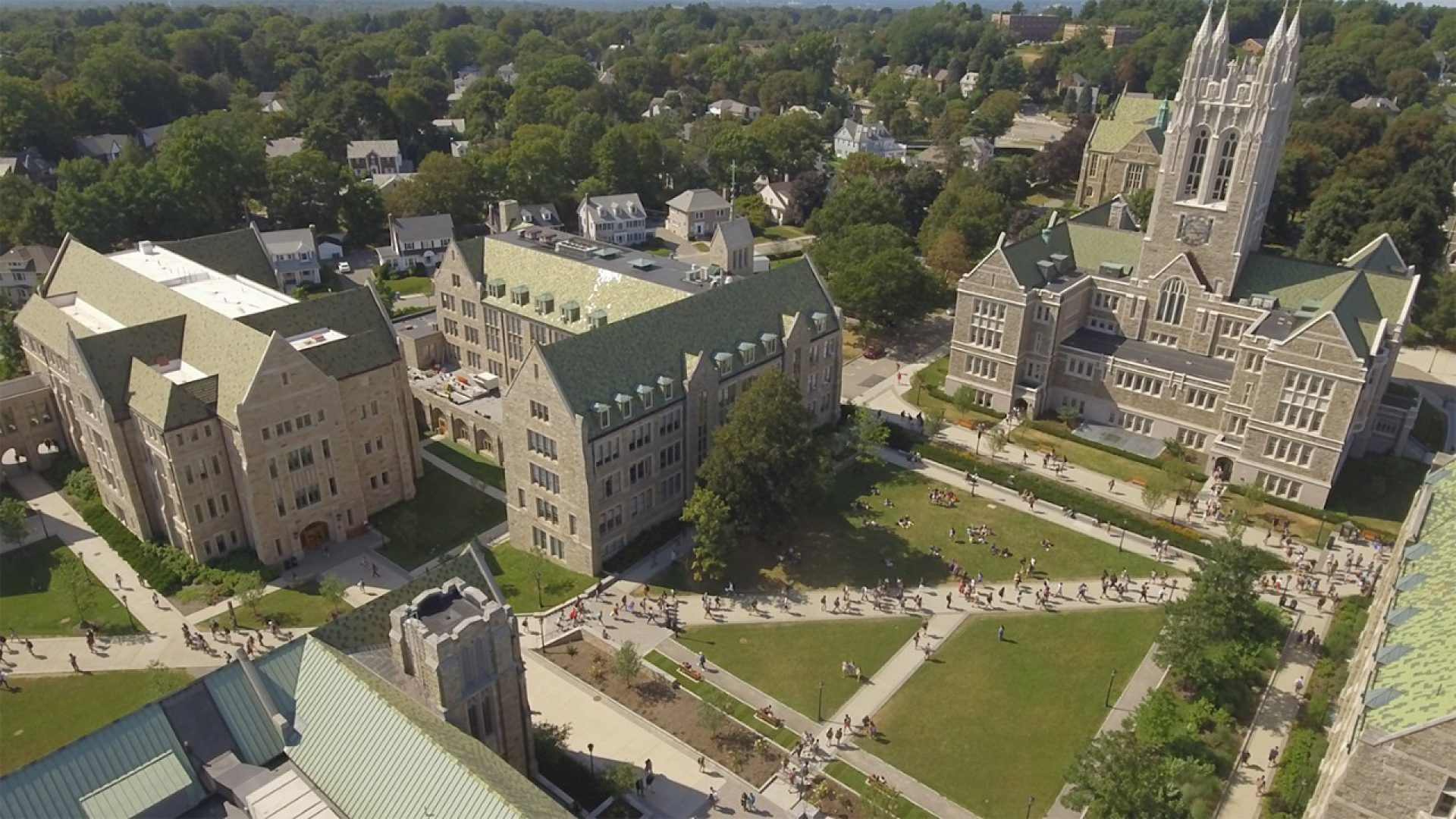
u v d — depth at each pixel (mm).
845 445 118688
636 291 118188
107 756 50562
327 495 97750
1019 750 73125
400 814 48625
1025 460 116812
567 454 90375
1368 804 46562
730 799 68562
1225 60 110625
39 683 79000
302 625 86812
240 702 54406
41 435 111188
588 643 84875
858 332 159250
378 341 102375
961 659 83062
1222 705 75750
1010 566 96312
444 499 109188
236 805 51625
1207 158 113438
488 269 132875
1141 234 129625
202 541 93188
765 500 92438
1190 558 97125
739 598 91312
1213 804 67250
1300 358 101375
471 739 54219
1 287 159625
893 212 188875
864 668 81938
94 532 100188
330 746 52938
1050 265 127812
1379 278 110250
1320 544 98688
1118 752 61969
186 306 99688
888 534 101562
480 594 59812
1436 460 98188
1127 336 127375
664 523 102250
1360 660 68188
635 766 71375
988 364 128625
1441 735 43219
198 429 89750
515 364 130375
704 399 102562
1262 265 117562
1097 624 87312
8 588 91375
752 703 77875
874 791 68688
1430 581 60469
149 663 81438
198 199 185625
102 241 171000
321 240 195875
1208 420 115250
